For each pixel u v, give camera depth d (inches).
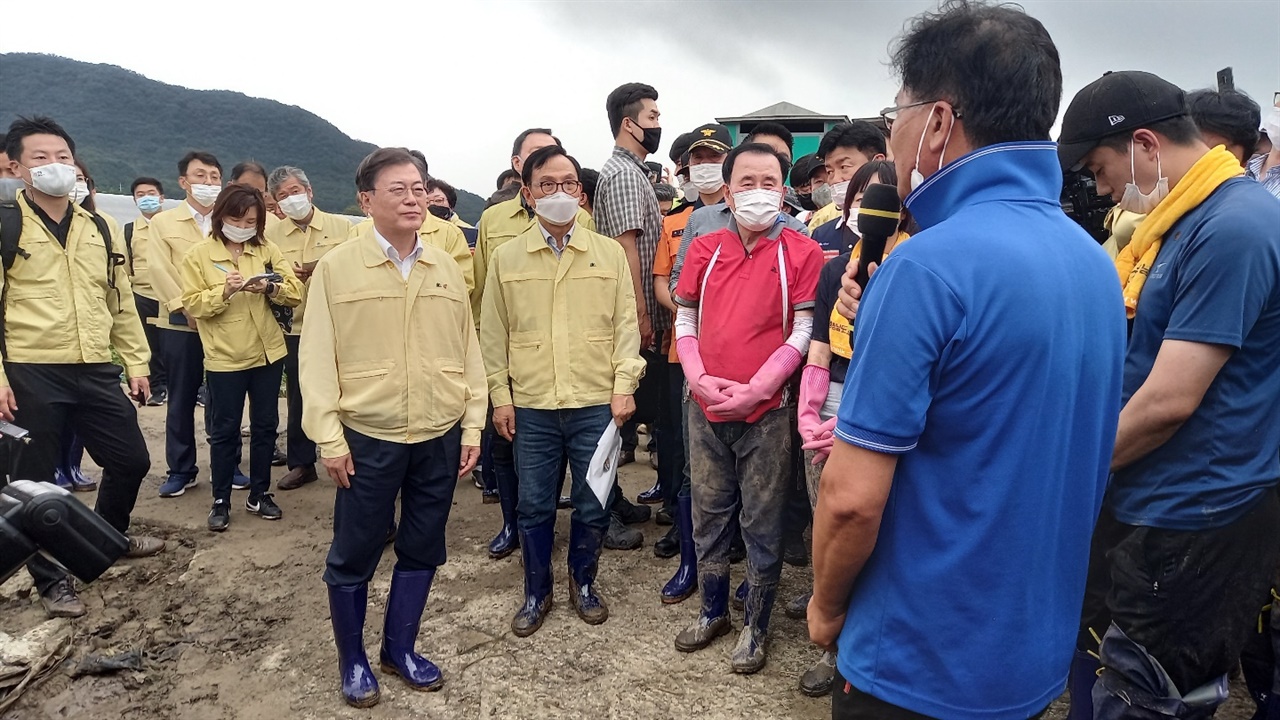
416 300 104.7
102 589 138.0
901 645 48.1
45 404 131.6
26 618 127.0
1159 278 71.1
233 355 162.6
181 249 181.9
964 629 46.5
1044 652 48.2
